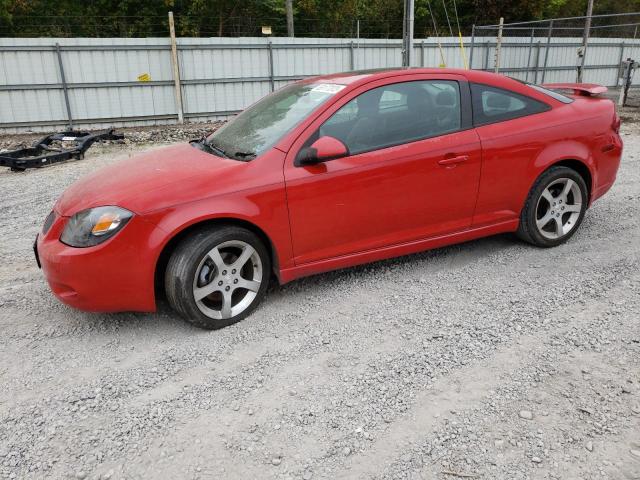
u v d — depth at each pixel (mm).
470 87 4336
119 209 3410
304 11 29172
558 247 4871
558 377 3033
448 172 4184
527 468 2422
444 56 19234
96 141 12016
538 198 4605
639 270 4328
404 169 4023
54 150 10391
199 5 27391
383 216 4062
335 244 3975
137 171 3891
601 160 4840
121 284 3439
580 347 3309
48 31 26406
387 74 4125
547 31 20594
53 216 3754
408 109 4117
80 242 3402
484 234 4570
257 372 3189
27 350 3508
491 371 3111
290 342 3498
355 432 2676
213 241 3518
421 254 4828
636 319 3602
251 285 3777
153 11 27766
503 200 4500
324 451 2561
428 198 4180
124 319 3879
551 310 3760
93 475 2463
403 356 3285
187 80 16406
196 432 2713
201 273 3570
